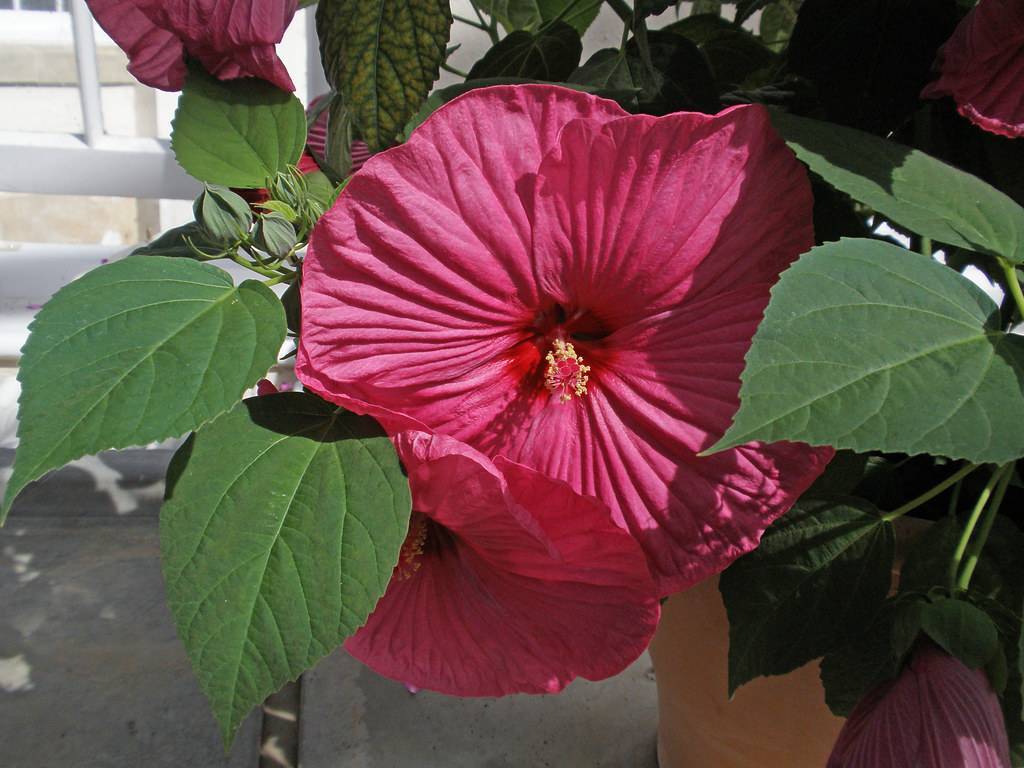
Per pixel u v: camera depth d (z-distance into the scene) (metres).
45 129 1.00
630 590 0.39
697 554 0.39
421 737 0.62
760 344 0.30
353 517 0.34
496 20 0.61
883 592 0.43
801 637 0.43
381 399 0.38
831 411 0.29
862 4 0.46
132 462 0.79
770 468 0.38
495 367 0.40
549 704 0.65
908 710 0.34
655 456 0.39
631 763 0.61
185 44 0.39
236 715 0.32
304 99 0.83
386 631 0.44
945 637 0.35
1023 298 0.36
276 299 0.35
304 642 0.33
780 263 0.37
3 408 0.81
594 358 0.41
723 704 0.50
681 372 0.39
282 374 0.78
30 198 1.10
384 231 0.34
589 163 0.34
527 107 0.33
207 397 0.32
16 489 0.30
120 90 1.01
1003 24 0.35
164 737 0.61
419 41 0.47
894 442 0.28
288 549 0.34
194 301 0.35
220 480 0.35
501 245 0.35
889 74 0.47
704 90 0.50
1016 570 0.43
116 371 0.32
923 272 0.33
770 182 0.36
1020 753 0.42
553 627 0.41
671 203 0.36
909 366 0.30
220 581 0.33
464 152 0.34
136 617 0.69
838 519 0.43
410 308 0.36
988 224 0.36
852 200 0.53
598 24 0.78
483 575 0.42
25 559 0.74
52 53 0.97
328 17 0.48
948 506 0.50
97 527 0.77
